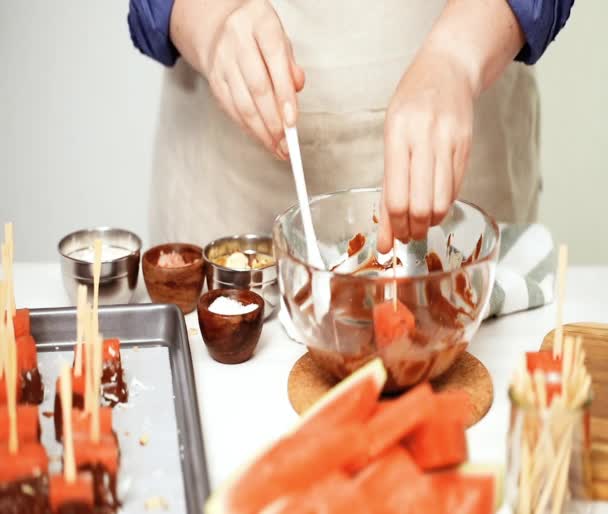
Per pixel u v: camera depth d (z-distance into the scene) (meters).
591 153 2.75
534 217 1.64
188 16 1.25
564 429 0.75
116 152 2.76
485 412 0.99
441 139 0.99
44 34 2.71
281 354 1.12
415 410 0.73
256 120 1.16
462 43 1.10
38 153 2.75
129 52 2.71
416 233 1.01
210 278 1.20
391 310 0.92
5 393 0.97
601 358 1.07
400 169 0.99
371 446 0.73
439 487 0.73
